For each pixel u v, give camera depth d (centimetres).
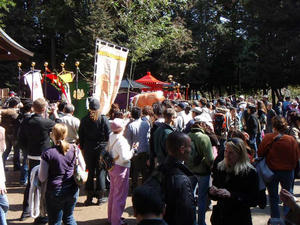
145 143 659
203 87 3825
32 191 482
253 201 343
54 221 398
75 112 977
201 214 483
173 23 2961
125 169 500
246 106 1110
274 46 2777
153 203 208
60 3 3070
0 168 397
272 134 509
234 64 3325
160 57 2964
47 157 394
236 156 346
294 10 2647
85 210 601
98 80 765
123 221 519
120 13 2398
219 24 3219
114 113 720
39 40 3647
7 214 570
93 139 601
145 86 1675
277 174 493
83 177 407
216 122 839
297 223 260
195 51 3036
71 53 2853
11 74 2966
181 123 736
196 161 477
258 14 2855
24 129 533
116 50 795
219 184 361
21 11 3111
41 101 534
